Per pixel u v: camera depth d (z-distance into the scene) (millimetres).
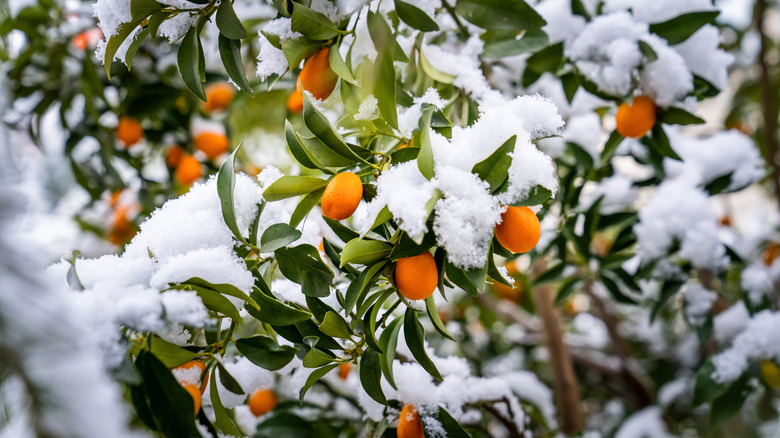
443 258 631
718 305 1147
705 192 1001
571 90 884
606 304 1502
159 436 622
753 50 1492
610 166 947
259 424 893
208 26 1070
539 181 617
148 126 1142
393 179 627
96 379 492
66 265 649
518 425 883
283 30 694
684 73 812
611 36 834
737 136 1048
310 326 695
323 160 654
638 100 822
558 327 1229
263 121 1356
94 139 1096
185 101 1120
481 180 619
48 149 1231
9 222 491
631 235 973
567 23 864
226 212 667
